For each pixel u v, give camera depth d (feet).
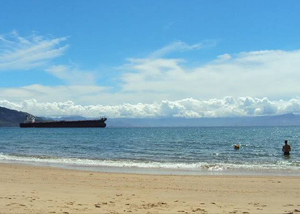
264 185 50.72
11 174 61.31
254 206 35.24
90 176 59.88
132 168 74.90
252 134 350.64
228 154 114.11
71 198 37.93
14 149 136.56
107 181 54.13
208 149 138.31
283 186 49.88
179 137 275.18
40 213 30.04
